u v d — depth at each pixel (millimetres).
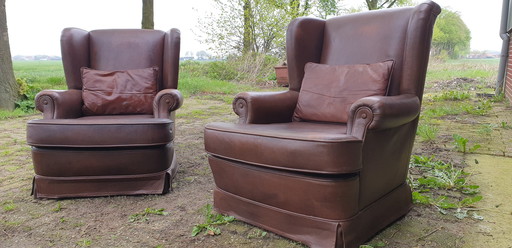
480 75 10812
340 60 2301
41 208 2088
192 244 1662
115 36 3018
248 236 1731
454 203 2084
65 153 2176
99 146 2162
